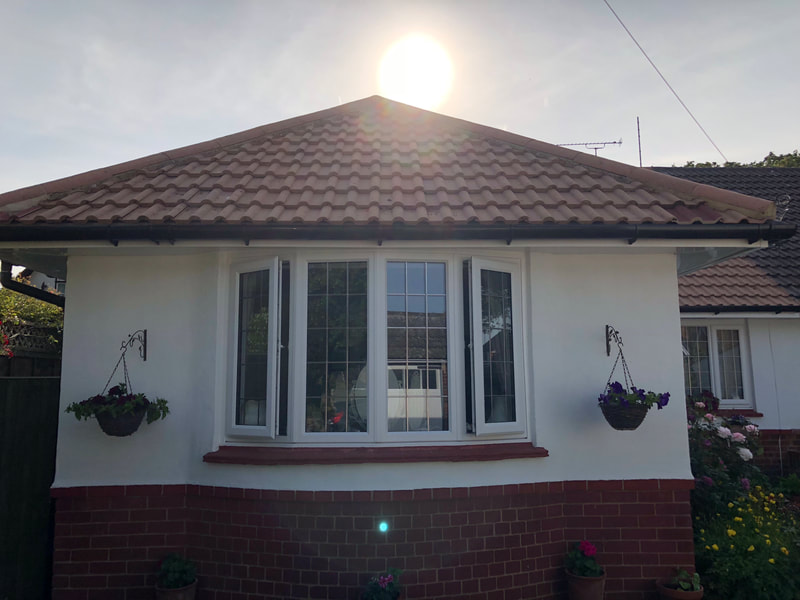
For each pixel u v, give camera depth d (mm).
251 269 5645
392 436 5328
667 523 5621
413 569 5141
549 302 5863
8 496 5832
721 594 5672
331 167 6551
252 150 7199
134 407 5371
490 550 5316
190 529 5527
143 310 5809
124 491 5555
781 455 10219
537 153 7219
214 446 5523
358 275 5531
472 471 5344
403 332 5488
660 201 5797
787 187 13719
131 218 5152
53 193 5957
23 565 5840
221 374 5633
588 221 5191
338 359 5441
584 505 5648
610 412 5438
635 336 5875
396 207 5414
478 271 5582
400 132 7879
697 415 8016
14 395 5961
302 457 5184
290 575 5164
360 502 5180
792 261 11297
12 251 5738
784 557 5852
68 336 5770
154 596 5410
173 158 6840
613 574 5566
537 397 5703
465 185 6078
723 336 10695
